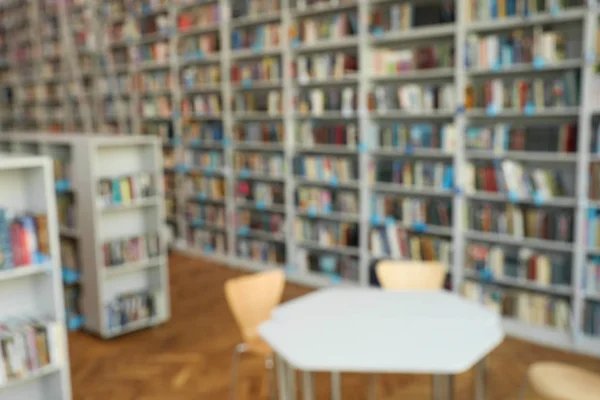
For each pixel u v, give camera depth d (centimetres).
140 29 704
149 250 451
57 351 286
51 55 847
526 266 419
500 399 328
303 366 216
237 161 611
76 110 834
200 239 674
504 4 412
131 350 411
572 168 429
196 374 370
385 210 495
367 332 247
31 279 295
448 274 465
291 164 561
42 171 275
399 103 477
